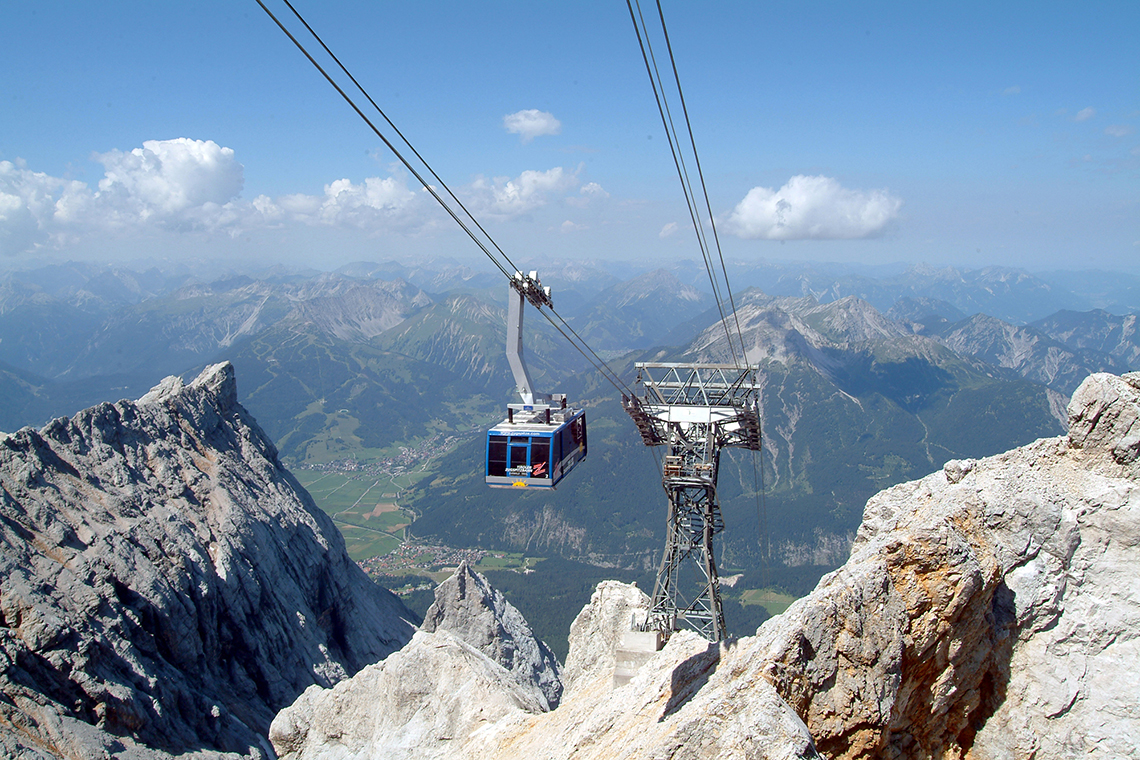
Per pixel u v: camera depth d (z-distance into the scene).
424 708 60.53
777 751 23.73
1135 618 27.77
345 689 65.75
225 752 74.44
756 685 26.34
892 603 27.20
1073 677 27.89
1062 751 27.16
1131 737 26.33
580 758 39.19
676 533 56.91
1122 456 30.25
